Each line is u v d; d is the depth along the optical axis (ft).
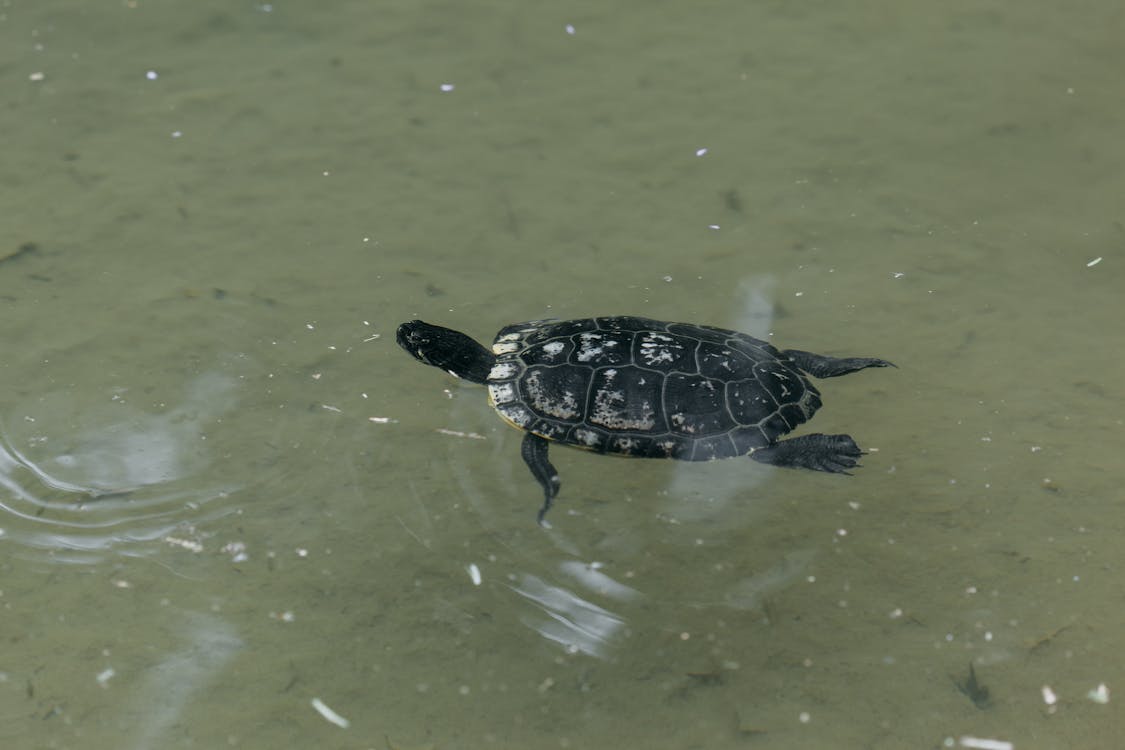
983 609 16.48
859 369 19.47
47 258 23.62
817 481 18.74
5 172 26.53
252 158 27.48
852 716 15.01
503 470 18.74
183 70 31.17
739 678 15.56
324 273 23.39
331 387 20.40
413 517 17.88
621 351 18.93
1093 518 17.83
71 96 29.73
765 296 22.75
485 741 14.67
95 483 18.33
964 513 17.99
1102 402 20.04
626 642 16.05
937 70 31.42
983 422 19.67
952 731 14.83
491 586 16.79
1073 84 30.53
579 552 17.34
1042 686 15.37
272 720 14.88
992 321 22.08
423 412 19.88
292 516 17.88
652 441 18.13
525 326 21.01
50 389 20.11
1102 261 23.89
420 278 23.24
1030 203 25.89
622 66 31.86
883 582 16.93
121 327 21.70
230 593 16.65
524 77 31.24
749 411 18.39
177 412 19.74
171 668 15.55
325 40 32.89
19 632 15.96
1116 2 34.55
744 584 16.90
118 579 16.80
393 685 15.38
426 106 29.81
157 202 25.67
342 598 16.60
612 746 14.65
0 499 17.95
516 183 26.66
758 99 30.22
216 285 22.93
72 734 14.62
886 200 26.04
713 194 26.30
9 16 33.30
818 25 33.91
